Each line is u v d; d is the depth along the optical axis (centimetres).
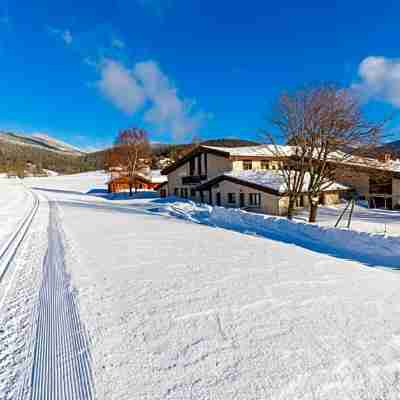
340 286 583
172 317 448
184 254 852
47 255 866
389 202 2509
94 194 5419
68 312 477
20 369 340
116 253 869
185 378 312
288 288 568
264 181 2548
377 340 382
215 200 2955
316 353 354
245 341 380
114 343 380
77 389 302
